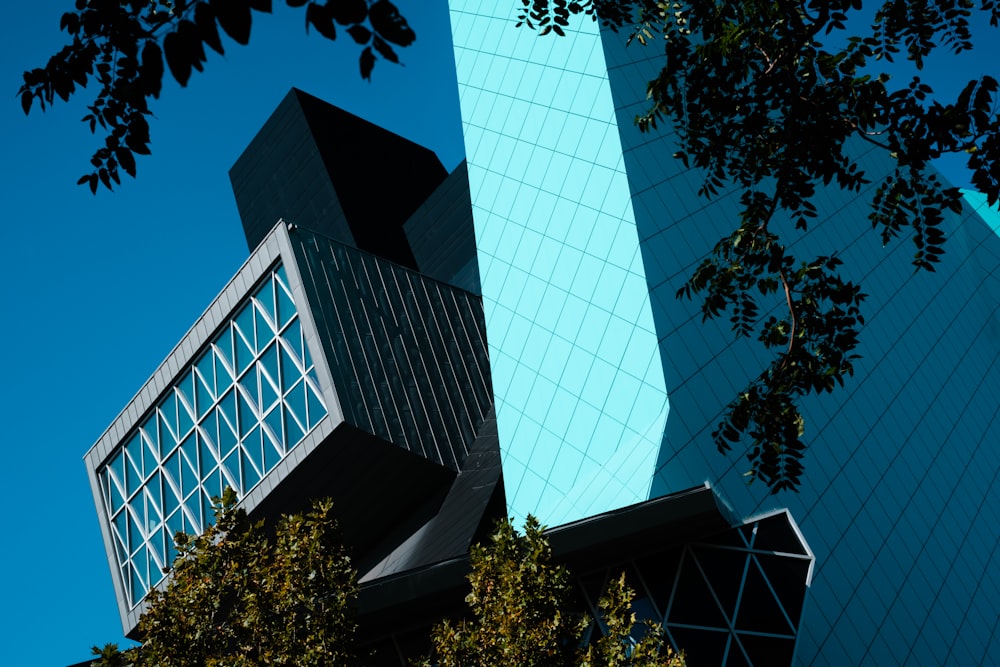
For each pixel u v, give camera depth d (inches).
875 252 1980.8
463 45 2129.7
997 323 2320.4
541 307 1604.3
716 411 1330.0
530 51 1930.4
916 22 531.2
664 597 1101.1
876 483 1467.8
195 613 706.2
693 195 1605.6
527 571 716.7
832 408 1497.3
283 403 1733.5
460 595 1094.4
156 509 1953.7
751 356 1443.2
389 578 1071.0
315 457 1674.5
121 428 2038.6
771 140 553.6
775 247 566.9
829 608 1193.4
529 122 1840.6
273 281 1796.3
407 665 1122.0
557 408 1480.1
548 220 1678.2
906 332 1889.8
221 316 1868.8
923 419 1738.4
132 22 306.0
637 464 1283.2
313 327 1697.8
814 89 520.7
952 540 1573.6
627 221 1508.4
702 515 1085.8
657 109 595.5
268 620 702.5
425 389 1856.5
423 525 1745.8
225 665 681.0
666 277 1451.8
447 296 2084.2
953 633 1409.9
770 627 1101.1
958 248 2388.0
